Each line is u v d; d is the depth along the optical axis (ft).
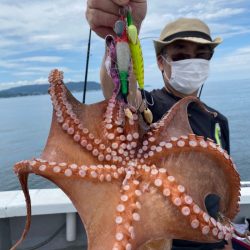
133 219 1.23
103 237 1.24
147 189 1.31
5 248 3.26
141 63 1.59
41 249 3.43
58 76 1.62
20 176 1.40
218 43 2.63
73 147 1.49
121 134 1.52
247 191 3.59
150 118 1.64
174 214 1.27
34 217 3.43
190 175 1.40
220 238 1.30
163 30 2.88
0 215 3.11
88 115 1.59
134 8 1.63
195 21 2.71
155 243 1.39
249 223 3.55
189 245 2.40
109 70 1.61
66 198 3.32
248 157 13.55
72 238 3.36
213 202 2.17
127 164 1.44
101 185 1.35
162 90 2.79
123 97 1.59
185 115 1.67
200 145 1.42
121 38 1.54
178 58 2.68
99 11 1.59
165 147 1.44
